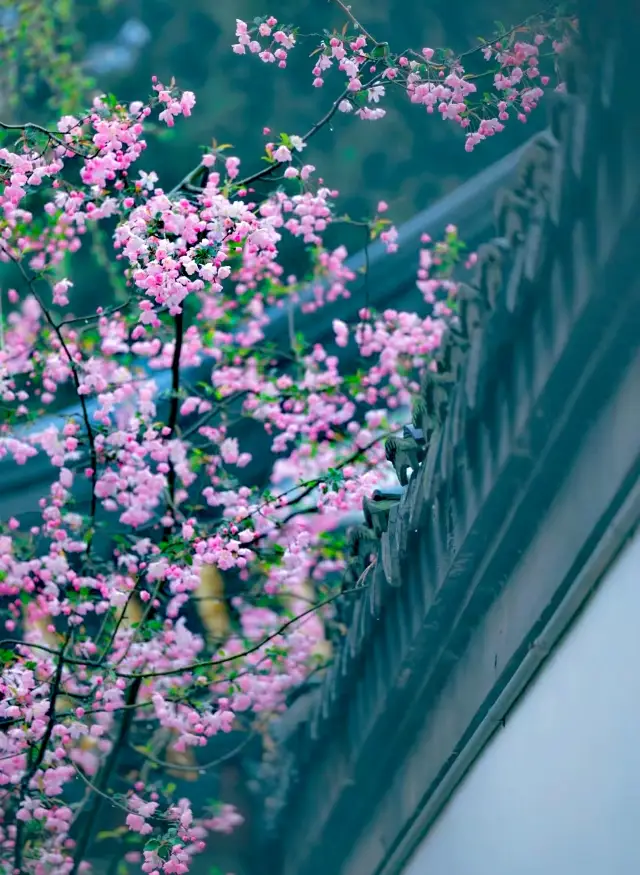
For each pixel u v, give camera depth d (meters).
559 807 4.21
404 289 8.26
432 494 4.71
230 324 7.14
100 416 6.11
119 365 7.03
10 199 5.46
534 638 4.39
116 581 6.42
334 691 5.96
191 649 6.89
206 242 5.11
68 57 9.59
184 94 5.45
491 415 4.29
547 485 4.22
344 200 13.93
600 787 3.89
